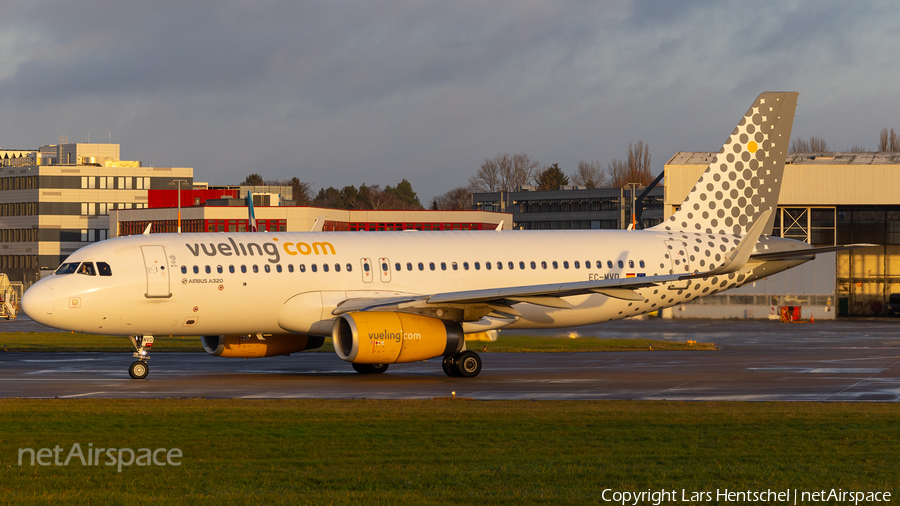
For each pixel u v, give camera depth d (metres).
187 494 46.75
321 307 112.06
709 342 172.75
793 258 133.00
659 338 183.75
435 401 83.69
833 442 60.81
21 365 125.19
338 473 51.41
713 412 75.06
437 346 106.12
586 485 48.41
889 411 76.06
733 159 133.12
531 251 123.56
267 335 120.25
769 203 134.75
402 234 120.88
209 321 109.81
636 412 75.12
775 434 63.97
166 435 63.78
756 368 119.50
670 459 55.38
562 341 159.25
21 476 51.41
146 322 107.44
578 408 78.00
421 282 117.50
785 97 134.25
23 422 69.44
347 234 118.75
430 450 58.34
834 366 122.19
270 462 54.72
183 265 108.00
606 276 125.19
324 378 109.00
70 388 97.38
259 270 110.56
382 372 116.31
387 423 69.00
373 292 115.12
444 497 45.78
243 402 82.75
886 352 147.62
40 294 103.69
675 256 128.50
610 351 149.50
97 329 106.38
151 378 108.62
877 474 51.12
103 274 105.50
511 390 95.62
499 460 55.12
